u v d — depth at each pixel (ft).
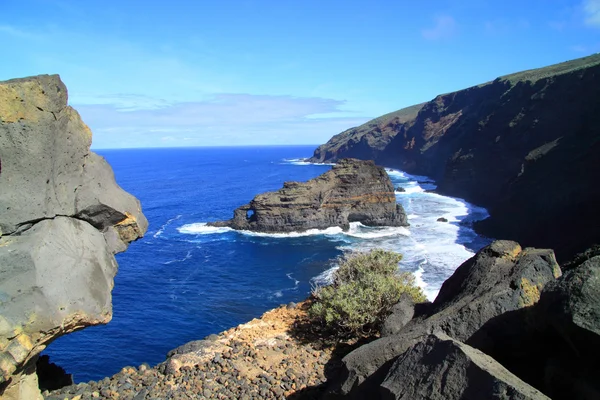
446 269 107.24
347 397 24.97
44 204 25.20
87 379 63.21
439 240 149.79
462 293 28.19
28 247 23.73
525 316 23.35
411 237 157.89
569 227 129.49
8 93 23.27
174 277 114.93
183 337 78.18
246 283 109.70
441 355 19.16
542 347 21.99
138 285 107.76
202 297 99.19
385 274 49.03
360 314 39.88
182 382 33.27
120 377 34.94
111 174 32.14
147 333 79.56
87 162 29.68
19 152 24.08
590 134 151.74
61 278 24.66
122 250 32.07
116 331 80.02
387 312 40.19
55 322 23.57
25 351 22.38
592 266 18.95
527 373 21.43
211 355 37.93
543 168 161.99
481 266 28.68
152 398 30.99
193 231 177.27
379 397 22.98
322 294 46.52
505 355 23.30
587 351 17.74
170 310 91.09
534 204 154.71
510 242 29.48
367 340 39.04
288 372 33.68
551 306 19.36
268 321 46.88
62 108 26.43
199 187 335.47
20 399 24.47
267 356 36.99
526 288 25.21
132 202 32.32
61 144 26.73
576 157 148.56
